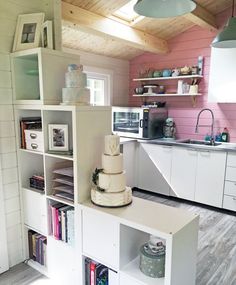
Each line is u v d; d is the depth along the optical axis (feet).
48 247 6.74
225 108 11.73
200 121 12.51
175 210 5.42
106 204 5.48
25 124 6.84
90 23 9.24
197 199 11.22
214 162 10.55
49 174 6.49
